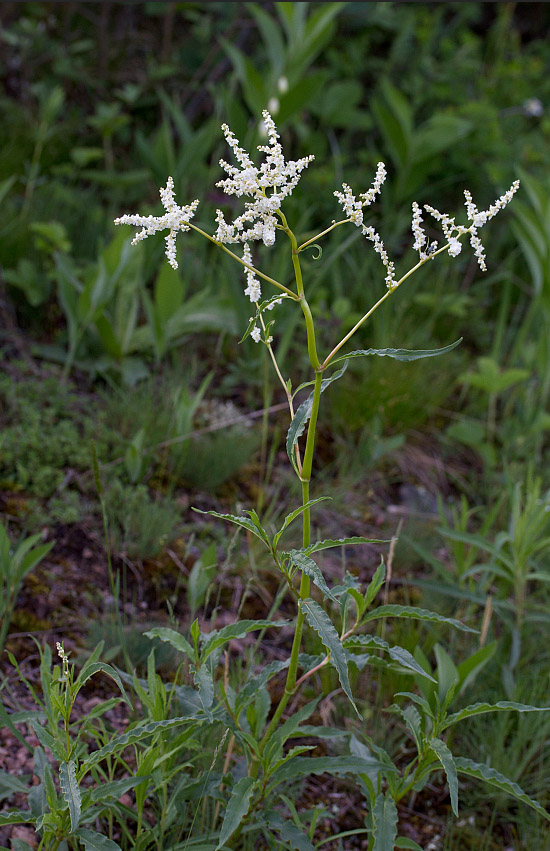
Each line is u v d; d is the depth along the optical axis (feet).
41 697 7.12
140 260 12.09
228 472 10.54
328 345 13.11
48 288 12.55
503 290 16.22
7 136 16.17
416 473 12.00
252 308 12.59
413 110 18.76
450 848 6.80
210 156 17.72
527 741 7.74
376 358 12.55
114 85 19.45
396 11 20.99
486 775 5.37
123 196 16.06
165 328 11.57
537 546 8.10
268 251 14.34
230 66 19.38
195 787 5.72
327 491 10.86
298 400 12.50
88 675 5.01
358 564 9.90
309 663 5.90
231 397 12.48
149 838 5.75
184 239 14.40
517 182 4.83
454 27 22.17
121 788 5.04
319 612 4.65
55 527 8.94
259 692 6.03
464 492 12.01
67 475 9.59
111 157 16.31
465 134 16.10
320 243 15.71
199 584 7.14
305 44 14.07
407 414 12.42
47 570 8.44
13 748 6.62
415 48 20.42
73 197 14.87
